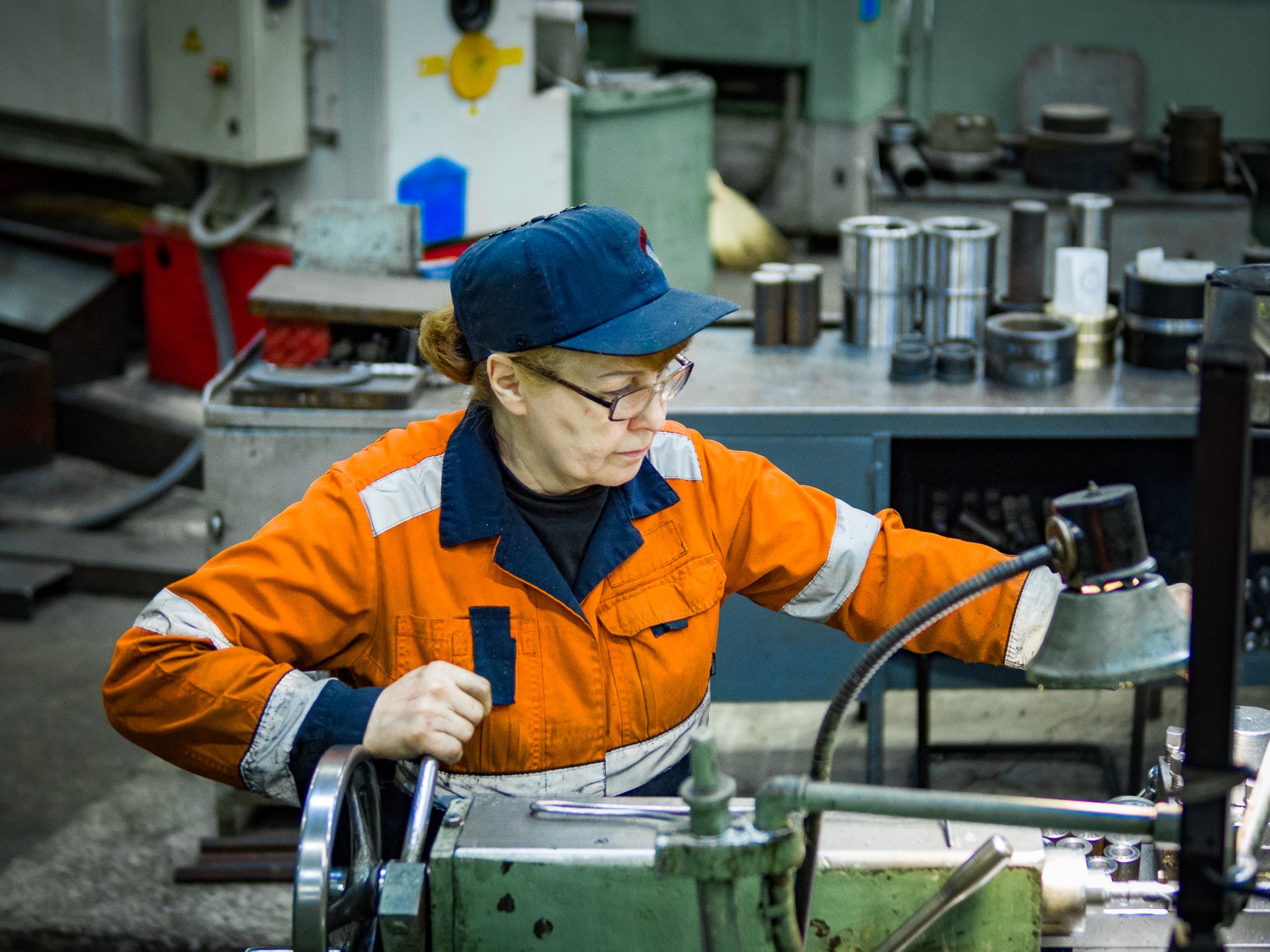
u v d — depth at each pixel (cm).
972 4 395
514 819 119
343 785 112
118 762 317
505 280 127
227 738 131
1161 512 276
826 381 276
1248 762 133
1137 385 272
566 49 455
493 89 411
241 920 262
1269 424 109
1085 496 98
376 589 142
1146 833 101
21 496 441
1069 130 345
